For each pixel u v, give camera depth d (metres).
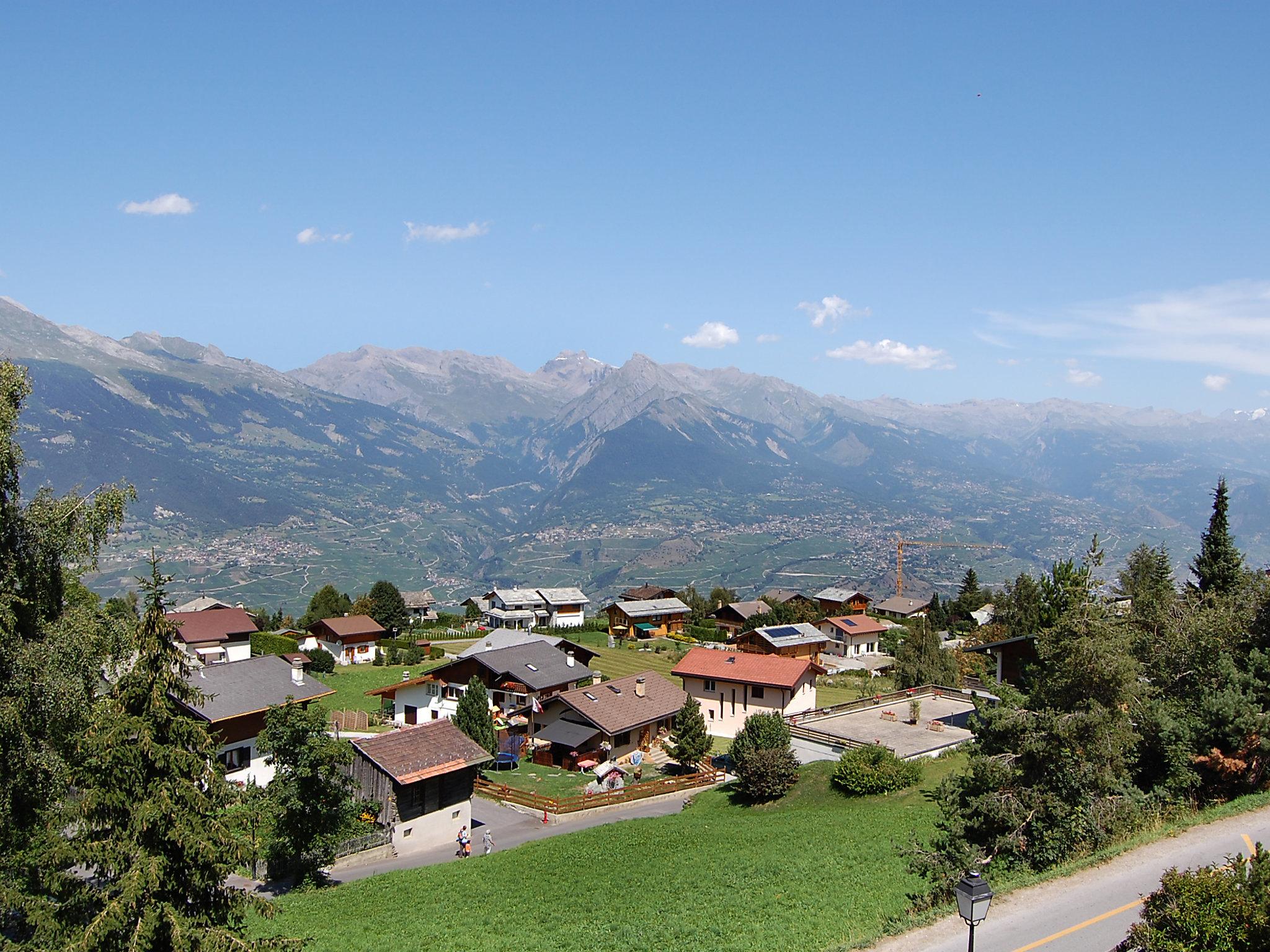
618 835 43.44
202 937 19.91
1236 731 31.95
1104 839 27.84
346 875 40.84
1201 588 62.84
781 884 31.86
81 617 32.81
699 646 113.06
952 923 23.88
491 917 32.41
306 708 40.94
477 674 74.69
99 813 20.59
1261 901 18.17
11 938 27.30
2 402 32.56
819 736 58.06
